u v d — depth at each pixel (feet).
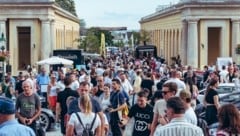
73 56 182.70
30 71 120.06
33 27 218.79
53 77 89.86
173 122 32.07
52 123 86.58
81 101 44.96
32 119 57.57
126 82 89.10
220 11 219.41
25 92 57.93
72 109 50.75
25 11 217.77
